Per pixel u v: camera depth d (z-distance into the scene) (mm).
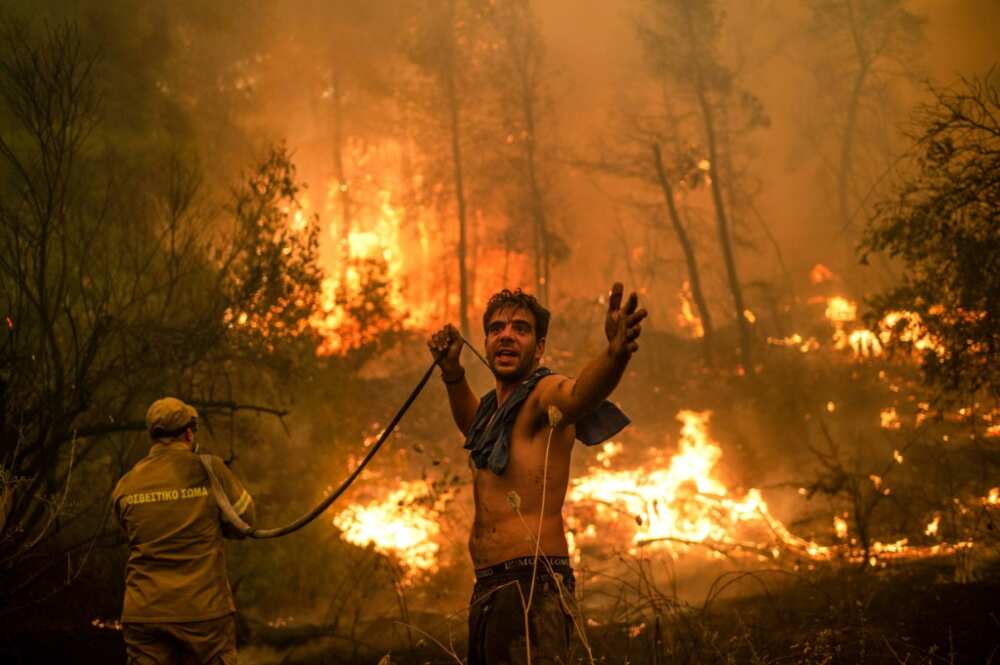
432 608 10344
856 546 10789
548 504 3637
